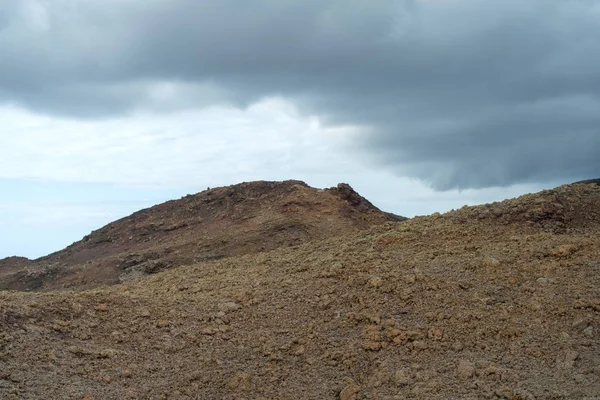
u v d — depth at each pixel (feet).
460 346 26.40
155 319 30.63
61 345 26.91
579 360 24.22
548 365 24.30
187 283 38.27
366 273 33.94
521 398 22.30
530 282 30.53
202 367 26.43
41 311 29.27
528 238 36.58
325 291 32.53
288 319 30.27
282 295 32.86
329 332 28.78
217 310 31.76
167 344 28.12
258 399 24.21
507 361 24.95
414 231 41.29
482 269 32.48
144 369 26.07
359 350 27.12
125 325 29.71
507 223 40.29
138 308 31.76
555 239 35.81
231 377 25.66
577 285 29.48
